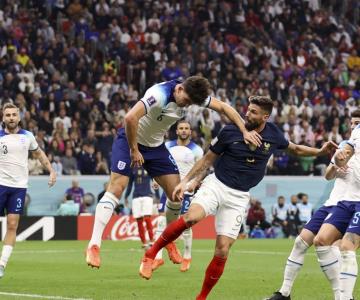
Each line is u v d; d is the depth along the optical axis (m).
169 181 14.24
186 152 19.36
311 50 43.50
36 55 36.81
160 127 13.47
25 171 15.94
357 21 46.84
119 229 31.11
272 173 35.38
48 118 34.22
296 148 12.45
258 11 44.00
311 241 12.55
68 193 31.83
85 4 39.97
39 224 30.31
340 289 11.65
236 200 11.94
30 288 14.71
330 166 12.98
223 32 42.38
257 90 39.41
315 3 46.00
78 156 33.00
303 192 35.12
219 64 40.06
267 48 42.22
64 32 38.69
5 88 34.78
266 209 34.72
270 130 12.10
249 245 27.92
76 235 30.75
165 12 41.59
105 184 32.50
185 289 14.71
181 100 12.77
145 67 38.34
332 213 12.23
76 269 18.61
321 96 40.06
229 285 15.48
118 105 36.12
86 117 34.97
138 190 24.58
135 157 12.80
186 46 40.03
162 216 19.69
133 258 21.95
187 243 17.88
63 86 35.88
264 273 17.95
